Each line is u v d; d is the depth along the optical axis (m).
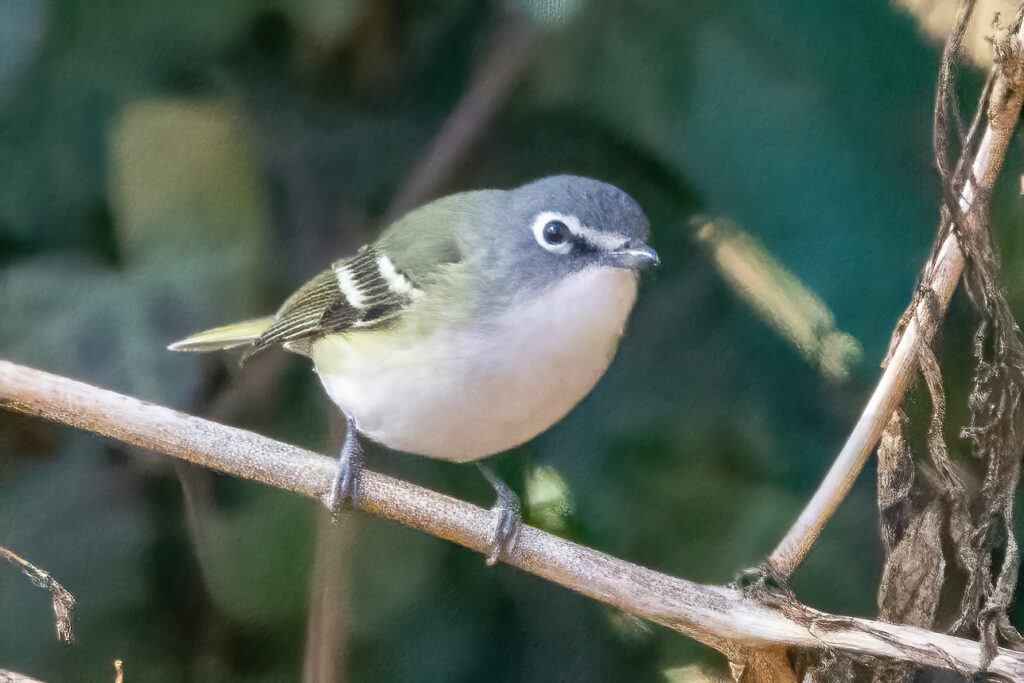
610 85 3.65
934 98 3.64
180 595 3.65
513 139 3.66
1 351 3.64
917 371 3.63
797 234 3.65
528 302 3.63
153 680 3.65
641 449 3.65
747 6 3.65
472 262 3.63
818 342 3.65
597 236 3.63
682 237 3.65
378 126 3.66
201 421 3.63
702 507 3.65
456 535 3.63
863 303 3.65
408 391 3.63
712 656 3.65
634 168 3.66
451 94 3.66
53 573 3.65
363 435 3.64
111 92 3.65
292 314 3.65
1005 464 3.62
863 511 3.65
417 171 3.66
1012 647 3.62
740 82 3.65
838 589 3.65
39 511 3.65
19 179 3.64
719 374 3.65
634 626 3.65
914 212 3.65
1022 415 3.62
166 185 3.65
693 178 3.65
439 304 3.63
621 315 3.63
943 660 3.61
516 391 3.63
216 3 3.65
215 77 3.65
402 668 3.65
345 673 3.65
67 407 3.62
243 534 3.65
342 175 3.66
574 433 3.65
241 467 3.63
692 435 3.65
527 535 3.63
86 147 3.65
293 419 3.66
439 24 3.66
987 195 3.62
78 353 3.64
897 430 3.63
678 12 3.65
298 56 3.65
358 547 3.65
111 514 3.65
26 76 3.65
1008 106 3.62
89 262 3.65
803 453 3.65
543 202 3.64
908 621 3.63
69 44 3.65
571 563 3.63
